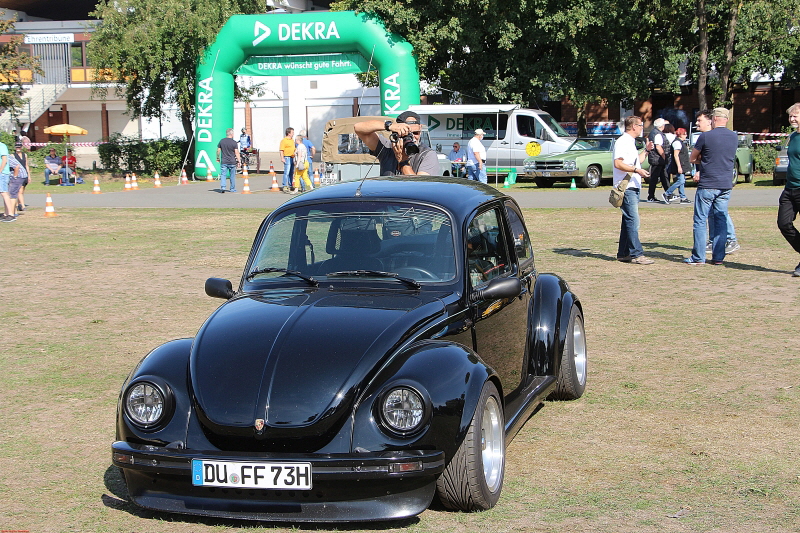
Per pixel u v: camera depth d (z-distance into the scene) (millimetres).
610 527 4207
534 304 6219
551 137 29844
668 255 13219
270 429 4113
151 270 12914
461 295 4992
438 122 31203
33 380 7152
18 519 4457
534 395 5555
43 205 23500
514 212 6309
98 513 4543
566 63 32594
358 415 4141
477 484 4266
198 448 4207
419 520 4344
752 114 39344
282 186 28219
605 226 16875
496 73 32750
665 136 21156
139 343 8430
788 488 4680
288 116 51656
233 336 4590
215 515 4211
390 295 4945
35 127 53531
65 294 11078
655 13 31000
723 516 4316
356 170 26266
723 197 12125
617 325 8844
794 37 30922
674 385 6746
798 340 8062
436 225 5230
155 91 34938
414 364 4258
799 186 10727
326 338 4434
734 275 11484
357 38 31125
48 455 5426
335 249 5305
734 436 5551
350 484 4098
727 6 30078
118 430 4430
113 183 33188
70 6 54281
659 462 5117
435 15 31609
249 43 31859
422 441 4066
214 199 24688
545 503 4527
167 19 32469
